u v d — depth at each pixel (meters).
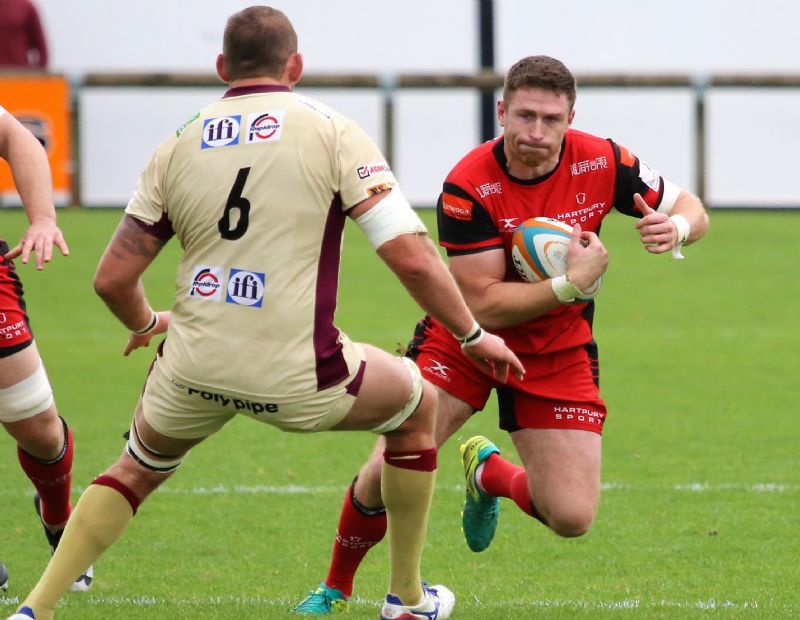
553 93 18.19
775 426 31.75
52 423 19.62
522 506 19.62
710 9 67.94
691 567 21.84
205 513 25.19
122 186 66.50
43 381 19.42
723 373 37.38
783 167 68.44
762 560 22.16
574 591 20.56
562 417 19.30
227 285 15.80
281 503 25.94
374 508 18.72
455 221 19.09
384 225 15.80
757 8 68.00
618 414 32.91
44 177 18.67
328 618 18.38
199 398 16.05
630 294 48.62
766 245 58.31
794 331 42.97
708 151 68.31
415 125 67.44
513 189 19.16
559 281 18.42
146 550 22.89
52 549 21.16
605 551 22.84
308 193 15.72
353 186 15.77
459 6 68.12
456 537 23.81
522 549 23.06
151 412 16.33
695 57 68.50
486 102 67.19
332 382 15.98
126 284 16.55
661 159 68.38
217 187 15.78
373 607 19.42
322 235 15.84
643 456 29.17
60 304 46.12
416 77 66.56
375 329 41.78
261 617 18.42
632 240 59.28
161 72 65.62
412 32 68.38
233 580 21.23
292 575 21.59
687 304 47.03
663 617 18.69
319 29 68.25
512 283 18.89
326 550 23.05
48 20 66.69
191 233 16.00
